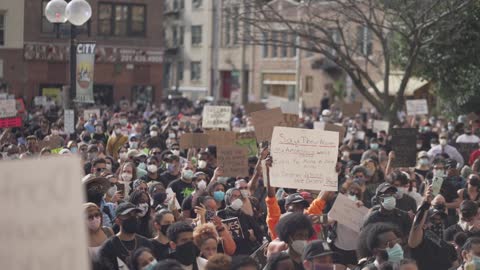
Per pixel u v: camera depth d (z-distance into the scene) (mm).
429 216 11828
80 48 22719
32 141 19453
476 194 14898
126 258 9656
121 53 59906
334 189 11922
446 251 10891
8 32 53844
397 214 11445
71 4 19062
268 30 32031
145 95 60844
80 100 22797
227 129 26938
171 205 12594
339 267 10641
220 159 16562
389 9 33219
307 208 12234
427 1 29891
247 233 12289
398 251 9477
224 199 13461
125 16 59938
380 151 20484
